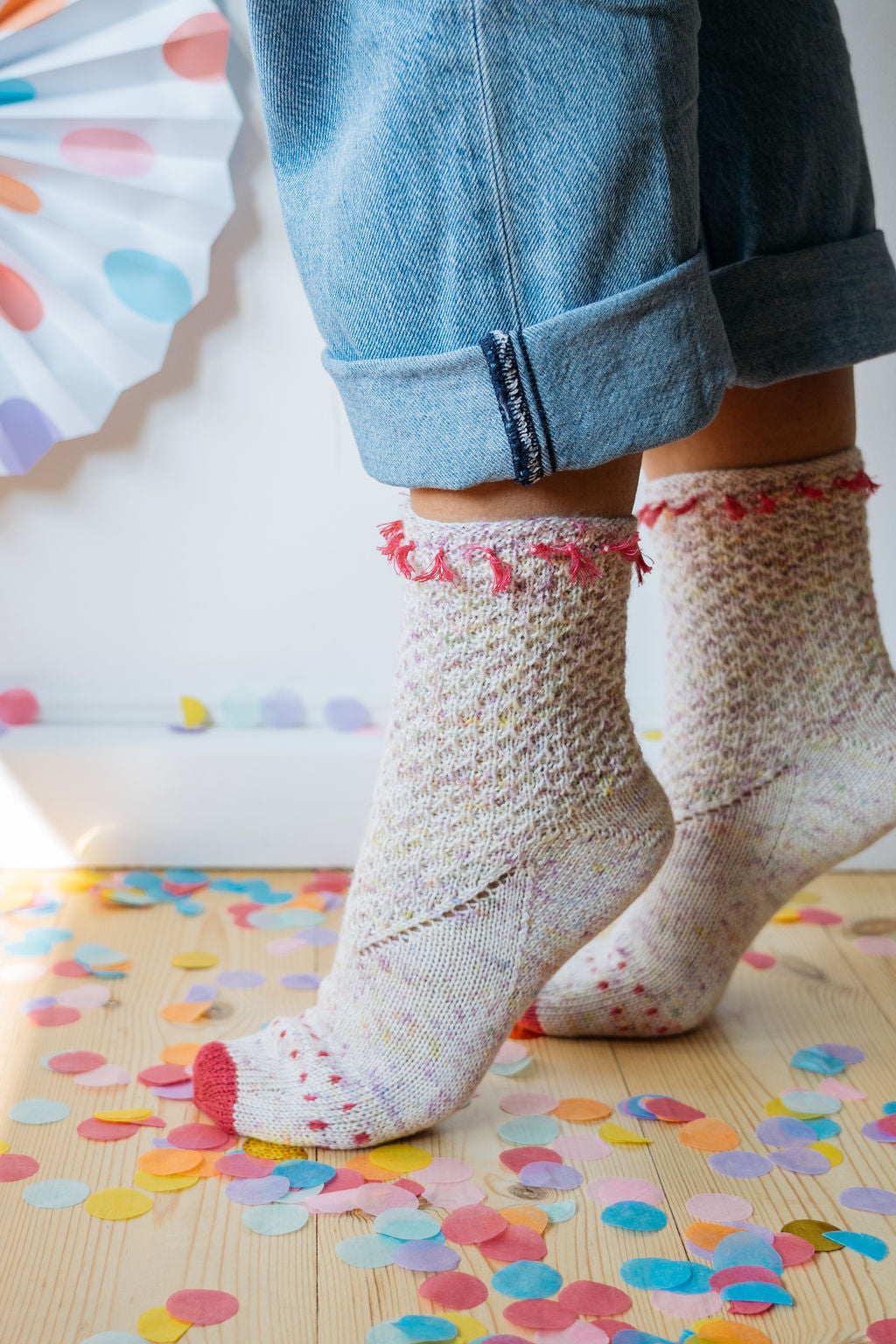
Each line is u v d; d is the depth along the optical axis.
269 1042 0.85
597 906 0.81
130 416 1.15
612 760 0.81
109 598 1.18
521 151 0.70
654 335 0.72
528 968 0.81
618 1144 0.83
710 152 0.86
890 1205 0.78
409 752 0.81
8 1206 0.77
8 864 1.16
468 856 0.80
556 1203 0.78
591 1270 0.74
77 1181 0.79
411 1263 0.74
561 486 0.77
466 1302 0.72
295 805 1.17
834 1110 0.86
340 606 1.19
